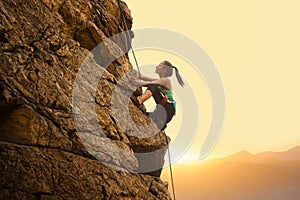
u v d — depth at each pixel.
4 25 4.88
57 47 5.49
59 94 5.02
